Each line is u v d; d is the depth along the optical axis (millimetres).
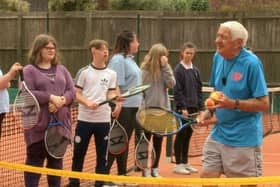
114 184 7445
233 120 5137
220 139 5227
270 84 18688
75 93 6262
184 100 8477
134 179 4441
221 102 4895
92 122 6926
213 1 22547
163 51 7867
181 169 8984
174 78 8352
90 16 20125
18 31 20734
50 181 6176
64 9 22172
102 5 22625
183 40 19312
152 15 19531
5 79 5719
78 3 22062
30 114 5832
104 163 7117
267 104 5000
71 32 20344
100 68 7051
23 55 20812
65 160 8914
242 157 5117
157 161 8031
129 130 7664
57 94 6004
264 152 11805
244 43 5051
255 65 4980
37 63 6031
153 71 7828
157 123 5848
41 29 20578
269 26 18625
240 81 5039
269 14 18594
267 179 4297
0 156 8961
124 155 7742
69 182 7145
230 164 5176
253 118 5113
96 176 4566
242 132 5105
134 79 7598
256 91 4977
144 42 19578
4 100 7691
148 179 4395
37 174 6105
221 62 5270
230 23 5039
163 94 7980
